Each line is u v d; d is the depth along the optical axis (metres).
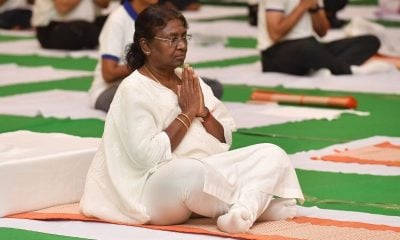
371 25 20.11
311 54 17.58
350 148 12.34
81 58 21.12
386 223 8.96
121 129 8.48
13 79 18.16
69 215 8.85
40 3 22.38
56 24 22.38
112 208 8.68
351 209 9.47
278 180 8.55
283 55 17.78
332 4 24.95
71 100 15.74
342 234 8.43
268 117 14.28
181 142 8.59
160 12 8.56
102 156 8.73
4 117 14.27
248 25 27.30
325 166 11.38
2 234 8.38
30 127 13.49
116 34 13.65
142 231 8.39
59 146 9.63
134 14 13.57
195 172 8.27
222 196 8.30
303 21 17.61
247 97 16.00
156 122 8.52
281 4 17.45
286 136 13.02
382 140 12.85
